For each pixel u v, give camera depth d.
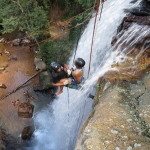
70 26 18.45
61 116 12.16
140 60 7.59
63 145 10.84
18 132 13.04
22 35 20.31
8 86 16.05
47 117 13.68
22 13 17.44
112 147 5.00
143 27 7.93
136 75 7.15
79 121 8.96
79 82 7.00
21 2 17.44
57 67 6.70
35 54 18.36
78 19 16.59
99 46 10.18
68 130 10.48
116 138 5.21
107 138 5.21
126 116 5.80
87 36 12.65
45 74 16.19
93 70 9.52
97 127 5.51
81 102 9.05
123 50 8.09
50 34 18.89
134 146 5.00
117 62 7.77
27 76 16.77
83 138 5.37
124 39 8.28
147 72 7.16
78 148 5.34
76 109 9.70
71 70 6.95
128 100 6.31
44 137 12.45
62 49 16.56
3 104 14.81
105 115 5.86
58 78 6.84
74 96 10.33
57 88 15.44
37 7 17.44
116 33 9.20
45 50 17.42
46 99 15.11
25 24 18.14
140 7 8.31
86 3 15.34
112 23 9.81
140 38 7.90
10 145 12.23
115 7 10.26
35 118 13.80
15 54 18.91
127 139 5.18
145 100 6.25
